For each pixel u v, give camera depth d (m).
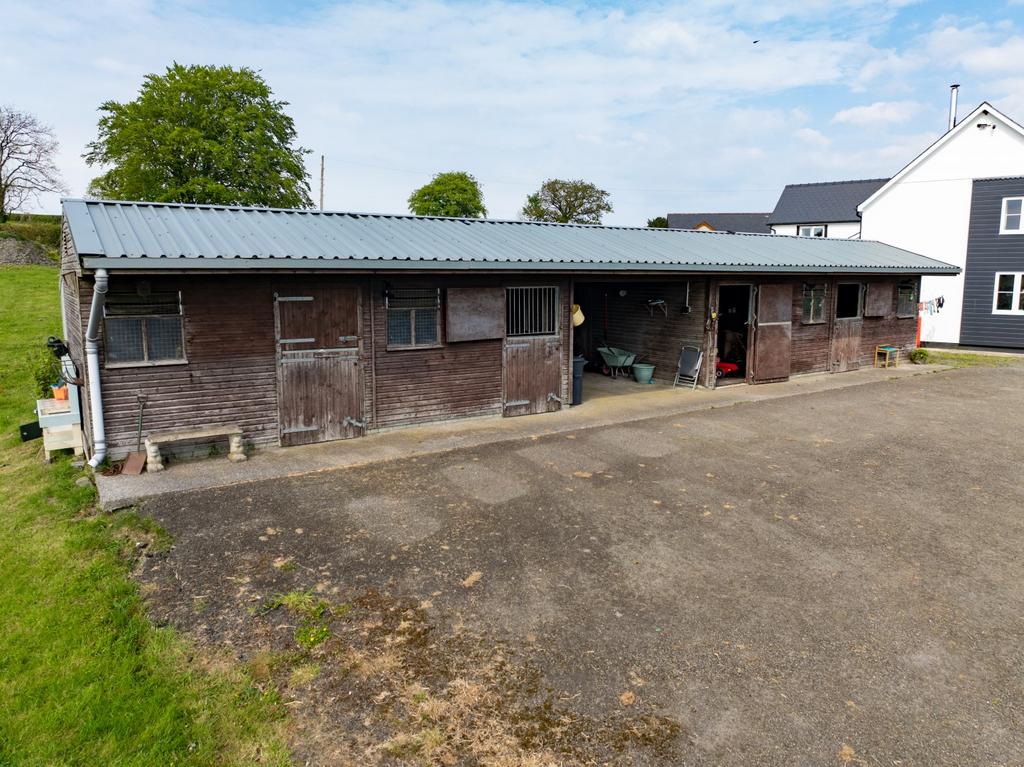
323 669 3.97
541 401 10.86
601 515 6.33
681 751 3.31
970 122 20.39
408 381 9.56
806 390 12.98
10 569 5.24
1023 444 8.84
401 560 5.36
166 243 7.55
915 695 3.73
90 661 4.02
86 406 7.99
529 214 66.62
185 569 5.20
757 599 4.77
